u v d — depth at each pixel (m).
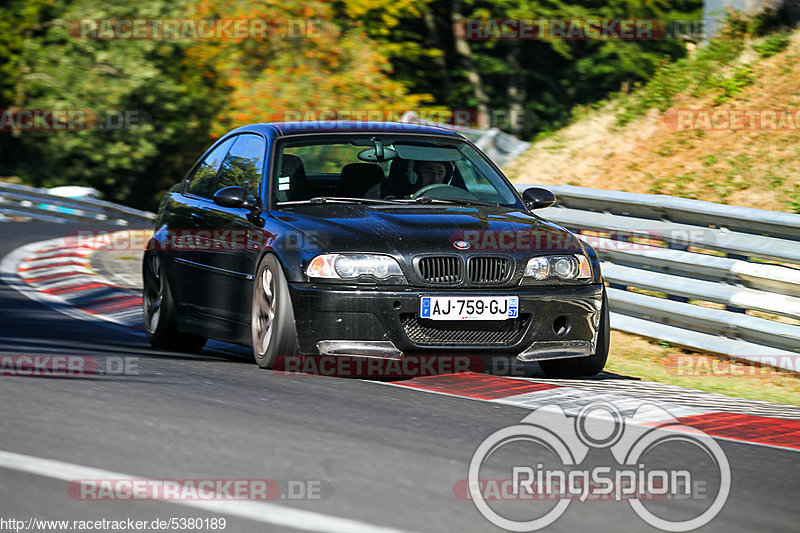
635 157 42.84
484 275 19.95
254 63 71.62
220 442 14.31
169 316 24.50
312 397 17.61
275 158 22.67
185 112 83.50
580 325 20.61
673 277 26.22
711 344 24.78
